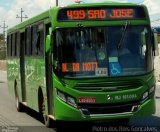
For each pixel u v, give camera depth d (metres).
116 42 11.65
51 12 11.79
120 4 11.80
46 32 12.58
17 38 17.20
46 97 12.65
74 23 11.62
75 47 11.55
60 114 11.46
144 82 11.55
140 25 11.87
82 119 11.33
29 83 15.18
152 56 11.90
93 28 11.63
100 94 11.32
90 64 11.48
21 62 16.59
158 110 16.89
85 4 11.71
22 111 17.67
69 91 11.35
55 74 11.54
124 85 11.45
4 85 35.66
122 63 11.55
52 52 11.62
